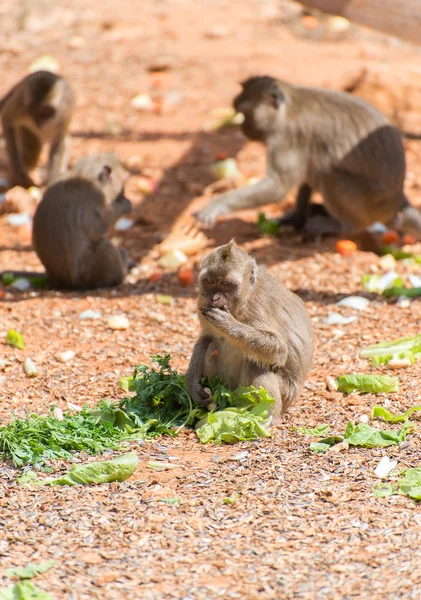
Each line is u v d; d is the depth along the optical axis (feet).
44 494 28.37
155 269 53.21
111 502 27.76
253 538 25.53
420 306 45.34
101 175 51.03
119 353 41.14
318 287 48.96
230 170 65.10
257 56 91.20
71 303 47.29
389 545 24.81
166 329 43.93
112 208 51.37
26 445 30.91
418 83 76.69
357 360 39.45
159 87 85.51
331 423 33.22
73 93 63.62
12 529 26.32
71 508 27.43
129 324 44.52
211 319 31.89
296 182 55.31
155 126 77.10
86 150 71.46
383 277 48.98
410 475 28.17
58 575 23.97
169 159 69.62
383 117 57.36
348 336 42.29
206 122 77.36
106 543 25.49
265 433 32.17
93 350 41.45
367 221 56.70
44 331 43.73
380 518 26.20
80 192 50.31
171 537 25.70
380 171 55.42
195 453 31.30
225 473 29.45
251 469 29.63
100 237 50.55
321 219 60.03
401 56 90.53
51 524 26.55
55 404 35.91
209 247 55.88
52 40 98.12
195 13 104.12
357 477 28.68
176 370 36.86
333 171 55.52
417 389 35.76
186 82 86.48
